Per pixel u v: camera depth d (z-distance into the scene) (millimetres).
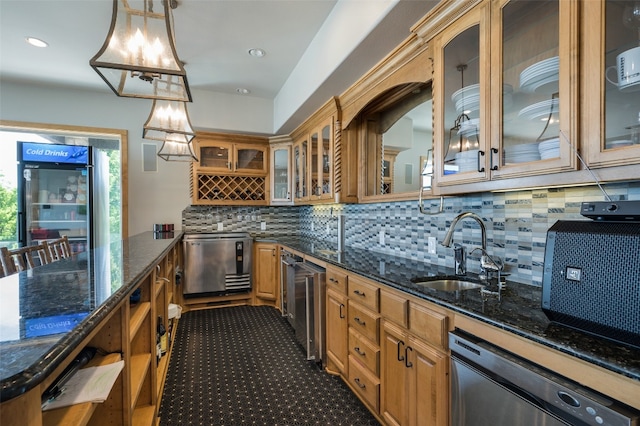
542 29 1269
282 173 4480
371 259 2463
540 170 1152
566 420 843
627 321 817
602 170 992
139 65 1484
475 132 1503
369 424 1828
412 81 1977
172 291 3248
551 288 1015
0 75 3455
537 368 940
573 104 1052
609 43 991
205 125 3988
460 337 1207
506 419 1008
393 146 2693
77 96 3900
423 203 2293
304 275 2705
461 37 1524
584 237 937
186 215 4395
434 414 1346
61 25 2521
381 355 1769
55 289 1098
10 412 539
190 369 2463
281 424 1826
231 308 4125
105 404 1177
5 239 3895
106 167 4262
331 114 2984
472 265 1889
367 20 1866
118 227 4270
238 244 4184
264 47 2873
